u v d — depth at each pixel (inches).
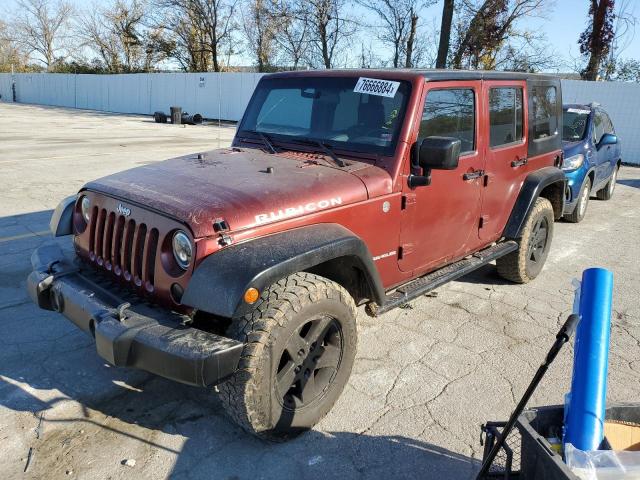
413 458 114.8
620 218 354.9
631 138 704.4
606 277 88.6
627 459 83.9
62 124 968.9
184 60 1904.5
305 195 120.1
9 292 190.5
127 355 101.2
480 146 168.7
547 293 211.0
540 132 207.9
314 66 1547.7
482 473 94.1
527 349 164.4
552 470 79.5
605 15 962.1
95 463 109.3
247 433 120.3
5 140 654.5
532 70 1101.7
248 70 1863.9
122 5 2044.8
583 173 312.2
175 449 114.7
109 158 514.0
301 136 156.7
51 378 138.6
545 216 214.4
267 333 104.1
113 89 1494.8
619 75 978.7
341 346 122.4
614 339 173.2
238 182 123.0
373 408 131.6
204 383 95.1
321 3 1451.8
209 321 113.9
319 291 111.7
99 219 126.1
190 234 103.9
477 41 1096.8
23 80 1887.3
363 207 130.3
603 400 87.2
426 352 160.4
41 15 2503.7
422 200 146.9
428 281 156.3
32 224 276.2
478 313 189.8
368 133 144.4
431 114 146.1
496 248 191.6
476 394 139.1
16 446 113.1
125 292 118.5
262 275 99.0
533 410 94.4
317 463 112.1
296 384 117.6
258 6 1576.0
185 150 605.6
